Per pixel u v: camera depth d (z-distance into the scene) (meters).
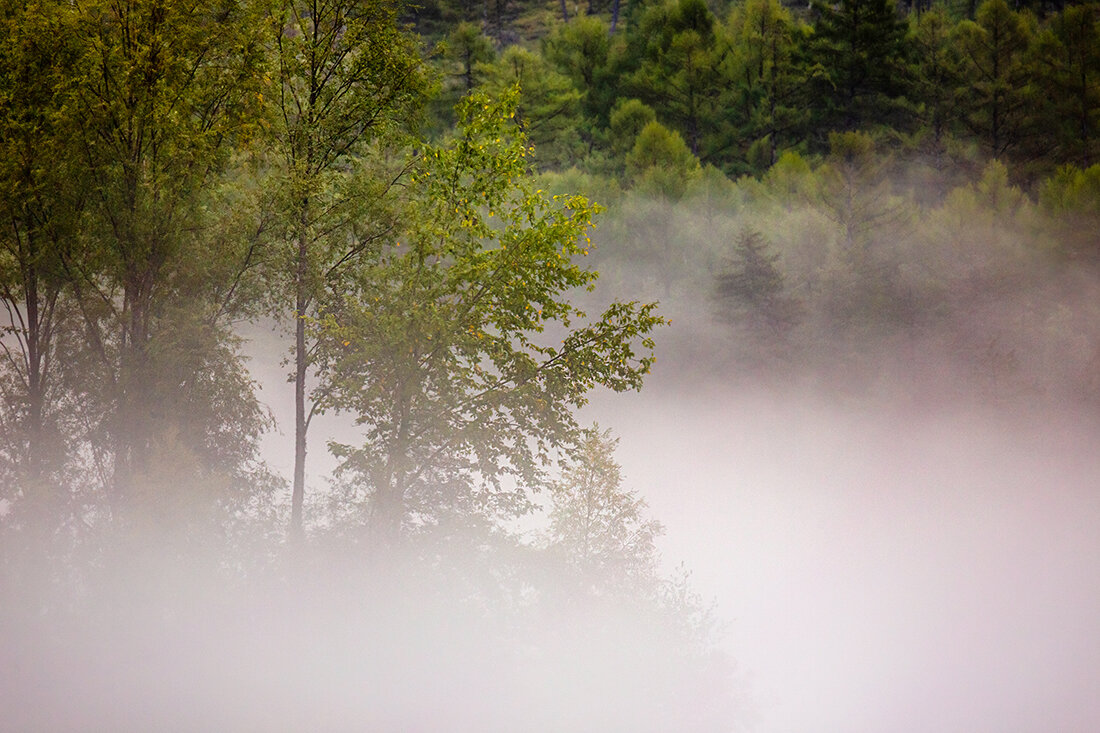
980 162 59.59
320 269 20.62
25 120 20.08
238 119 20.41
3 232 19.89
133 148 20.55
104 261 20.30
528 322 19.75
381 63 20.42
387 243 21.27
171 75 20.19
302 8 20.86
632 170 55.78
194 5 20.05
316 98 20.75
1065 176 52.72
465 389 21.58
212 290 21.28
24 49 19.66
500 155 20.05
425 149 20.45
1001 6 63.41
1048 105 61.34
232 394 20.91
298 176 19.66
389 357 19.39
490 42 62.41
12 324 20.94
